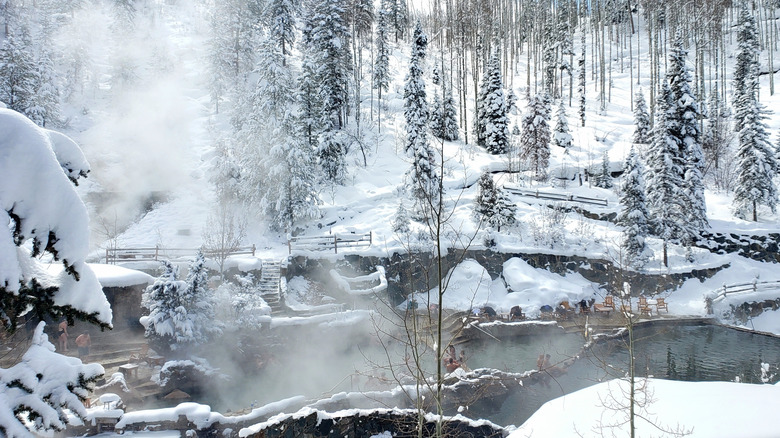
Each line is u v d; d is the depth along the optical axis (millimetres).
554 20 81188
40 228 4445
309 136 35406
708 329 25516
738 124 48375
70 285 5090
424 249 27109
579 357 19812
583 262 30141
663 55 73062
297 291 23422
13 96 35062
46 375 4836
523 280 27312
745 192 35812
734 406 10062
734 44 78500
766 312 28781
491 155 46594
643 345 22453
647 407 10305
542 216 33656
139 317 18875
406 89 40594
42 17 52969
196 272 17000
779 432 8805
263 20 53250
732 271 31688
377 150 45469
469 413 14789
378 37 56250
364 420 12758
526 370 18234
